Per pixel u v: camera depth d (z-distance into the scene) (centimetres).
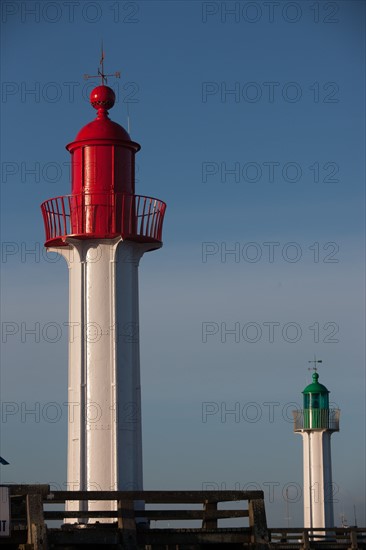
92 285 4216
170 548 3691
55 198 4275
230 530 3544
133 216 4253
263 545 3538
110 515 3431
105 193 4222
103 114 4331
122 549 3403
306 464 8519
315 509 8388
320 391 8619
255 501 3569
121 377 4194
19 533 3400
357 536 5288
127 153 4288
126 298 4244
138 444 4206
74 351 4228
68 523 3997
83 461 4147
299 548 4962
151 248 4316
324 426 8438
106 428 4153
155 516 3541
